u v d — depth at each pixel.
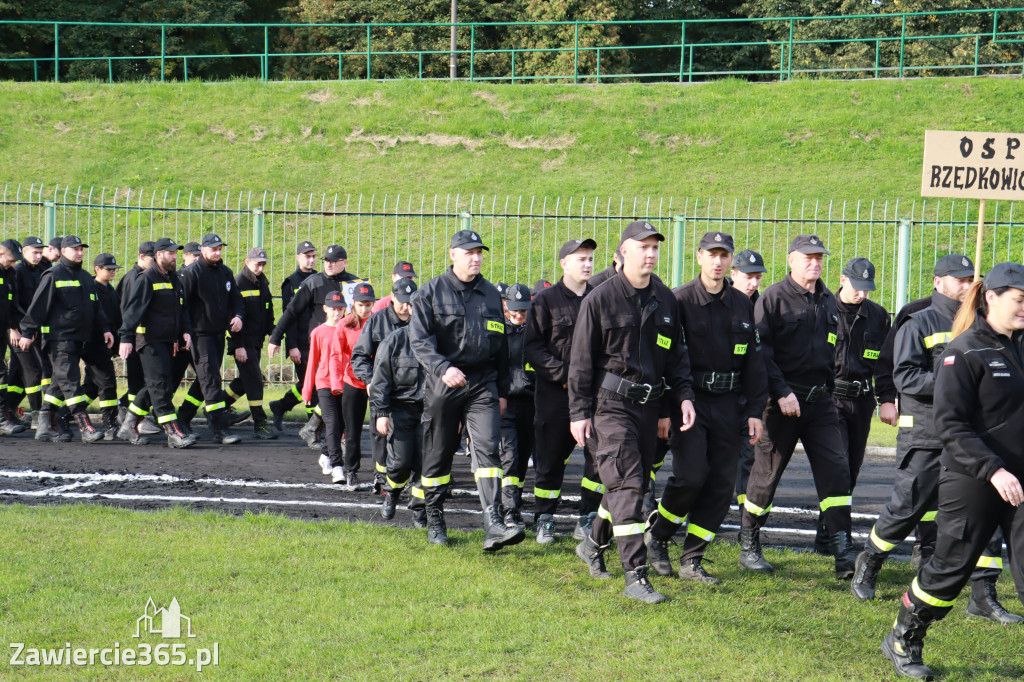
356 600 5.16
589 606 5.16
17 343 10.30
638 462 5.48
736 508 7.98
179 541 6.16
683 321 5.73
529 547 6.43
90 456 9.39
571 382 5.59
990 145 7.03
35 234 18.06
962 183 7.09
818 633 4.90
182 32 34.03
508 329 7.29
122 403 11.00
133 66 33.94
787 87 23.39
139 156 21.47
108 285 10.95
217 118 23.16
